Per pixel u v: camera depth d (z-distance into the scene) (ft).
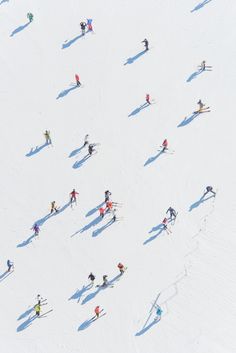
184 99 245.45
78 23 270.67
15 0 277.85
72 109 247.09
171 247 210.18
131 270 206.80
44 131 241.96
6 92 254.27
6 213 223.30
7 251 214.69
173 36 263.90
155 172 227.61
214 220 214.69
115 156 232.94
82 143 237.66
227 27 264.93
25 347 195.31
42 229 218.38
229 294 200.54
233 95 245.04
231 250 208.44
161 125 239.30
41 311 201.67
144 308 199.31
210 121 238.68
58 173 230.89
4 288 207.21
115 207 220.23
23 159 235.61
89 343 194.80
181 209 217.97
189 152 231.30
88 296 203.31
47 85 254.47
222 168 226.58
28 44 266.98
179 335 193.77
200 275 204.13
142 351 191.83
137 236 213.46
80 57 261.03
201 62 255.09
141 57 258.98
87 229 216.95
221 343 191.62
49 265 210.59
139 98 247.50
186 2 273.95
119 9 273.75
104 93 250.16
